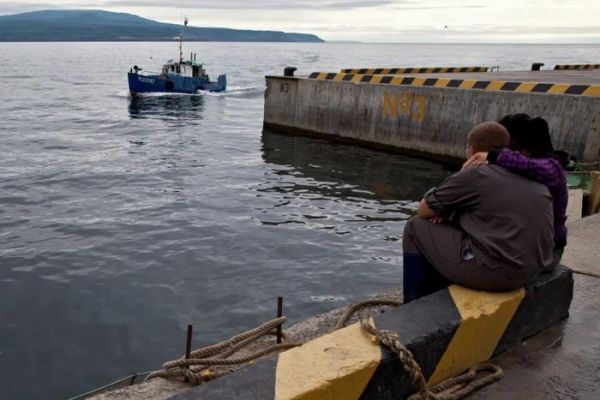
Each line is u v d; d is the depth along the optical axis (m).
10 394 5.73
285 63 117.31
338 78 20.14
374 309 4.34
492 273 3.24
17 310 7.51
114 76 71.31
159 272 8.77
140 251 9.70
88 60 133.88
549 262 3.40
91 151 20.27
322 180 15.06
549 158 3.48
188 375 3.35
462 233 3.39
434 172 15.55
